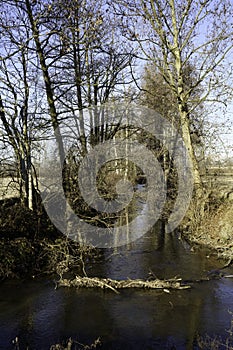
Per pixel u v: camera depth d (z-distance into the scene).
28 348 5.80
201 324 6.64
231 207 13.26
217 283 8.80
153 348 5.83
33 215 10.84
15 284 8.61
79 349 5.79
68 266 9.95
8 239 9.59
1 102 10.72
